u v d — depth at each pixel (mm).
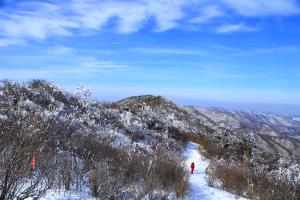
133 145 15086
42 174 6965
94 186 8023
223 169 15383
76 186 8109
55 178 7758
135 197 8609
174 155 17109
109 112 20719
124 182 9352
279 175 14211
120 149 12148
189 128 30219
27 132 6531
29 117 8195
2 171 5766
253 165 19094
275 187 12859
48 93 17656
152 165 11258
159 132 23531
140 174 10625
